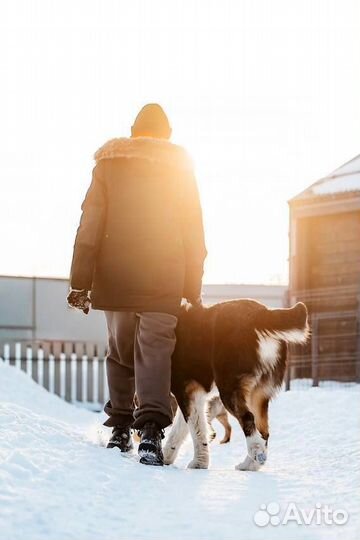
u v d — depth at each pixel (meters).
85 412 14.12
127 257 5.71
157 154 5.81
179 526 3.74
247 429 5.71
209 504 4.20
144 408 5.58
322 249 16.67
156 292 5.69
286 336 5.77
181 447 6.43
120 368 5.95
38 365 16.33
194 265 5.88
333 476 5.26
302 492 4.60
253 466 5.68
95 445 5.75
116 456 5.35
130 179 5.80
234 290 18.75
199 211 5.88
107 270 5.75
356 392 12.12
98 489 4.36
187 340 5.88
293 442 8.29
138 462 5.49
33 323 16.50
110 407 5.98
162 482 4.71
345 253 16.34
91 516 3.83
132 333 5.84
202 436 5.89
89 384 16.47
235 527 3.75
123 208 5.77
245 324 5.77
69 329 16.58
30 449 5.02
